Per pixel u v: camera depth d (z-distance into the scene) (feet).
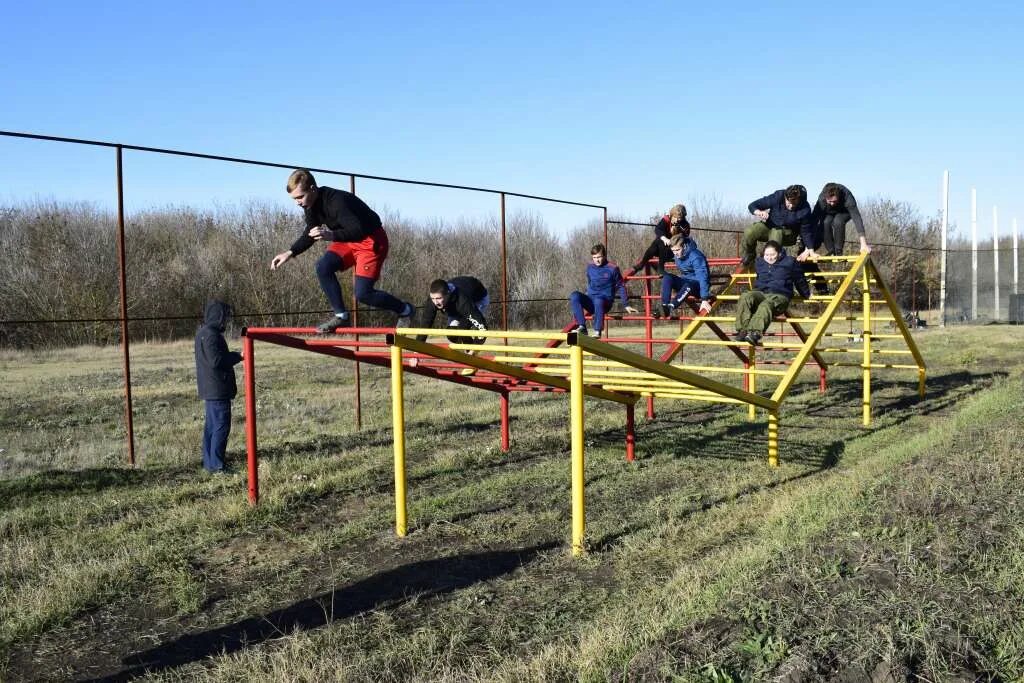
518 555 19.22
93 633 15.64
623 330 94.58
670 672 11.18
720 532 19.89
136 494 24.91
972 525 16.83
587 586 17.08
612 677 11.62
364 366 63.36
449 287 27.37
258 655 13.92
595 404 41.78
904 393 44.09
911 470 22.27
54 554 19.60
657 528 20.49
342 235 21.06
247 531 21.34
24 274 78.13
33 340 77.97
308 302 91.76
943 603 12.80
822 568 14.74
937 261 128.47
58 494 25.08
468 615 15.69
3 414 41.34
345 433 34.14
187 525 21.62
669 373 21.17
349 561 19.11
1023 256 139.95
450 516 22.17
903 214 146.30
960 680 10.74
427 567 18.56
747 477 25.94
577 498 19.04
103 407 43.50
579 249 106.22
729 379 51.13
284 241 92.89
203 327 27.61
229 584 17.92
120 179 26.63
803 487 23.76
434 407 41.68
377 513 22.67
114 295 83.15
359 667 13.56
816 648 11.50
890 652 11.19
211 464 27.78
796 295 33.99
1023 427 27.40
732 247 119.96
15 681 13.83
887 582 13.88
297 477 26.14
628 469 27.32
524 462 28.78
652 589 16.37
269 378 56.08
